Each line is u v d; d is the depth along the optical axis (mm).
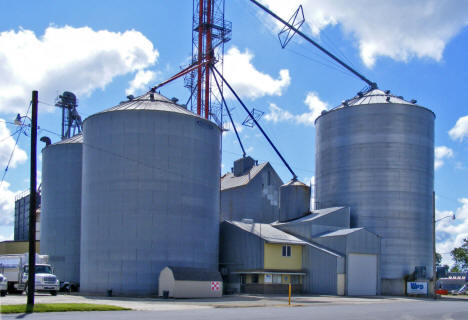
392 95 75875
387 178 70938
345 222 70625
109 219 55375
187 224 56688
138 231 54531
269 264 61250
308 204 74375
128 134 56344
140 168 55719
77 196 70688
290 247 64062
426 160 73312
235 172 95250
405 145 71688
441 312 36375
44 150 75000
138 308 36250
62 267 69250
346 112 74500
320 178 78250
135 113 56719
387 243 69750
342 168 73875
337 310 36375
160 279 52812
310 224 67125
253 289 61656
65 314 29625
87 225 57500
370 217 70562
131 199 55094
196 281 51719
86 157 59312
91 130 58781
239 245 64125
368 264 64562
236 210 87000
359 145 72688
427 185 73125
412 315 33125
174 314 30703
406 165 71375
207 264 58531
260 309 36938
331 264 61719
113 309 34469
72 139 74188
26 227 107125
